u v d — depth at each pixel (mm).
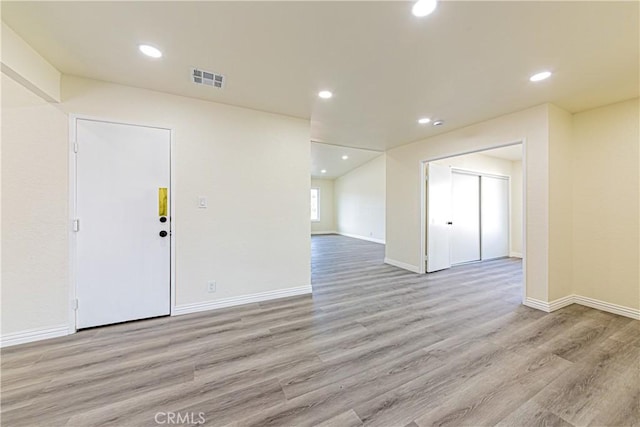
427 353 2113
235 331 2494
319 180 11992
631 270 2826
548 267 2967
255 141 3234
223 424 1429
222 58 2127
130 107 2631
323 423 1436
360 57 2104
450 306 3133
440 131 4098
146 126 2699
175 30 1791
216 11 1606
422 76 2398
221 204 3055
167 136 2789
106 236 2566
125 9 1594
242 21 1698
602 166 3014
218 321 2709
